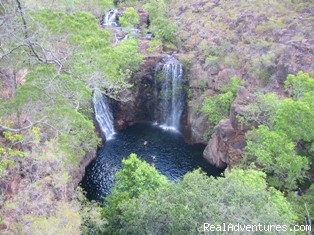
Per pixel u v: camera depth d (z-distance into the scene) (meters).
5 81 29.58
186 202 22.14
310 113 30.61
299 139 32.91
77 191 31.28
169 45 58.47
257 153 31.95
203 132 49.09
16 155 24.95
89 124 32.03
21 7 23.94
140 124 57.03
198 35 57.84
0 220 20.83
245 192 21.69
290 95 40.34
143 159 46.56
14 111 25.44
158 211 22.52
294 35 49.16
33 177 24.70
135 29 62.41
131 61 50.22
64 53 27.39
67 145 30.33
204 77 49.97
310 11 53.56
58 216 22.55
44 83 26.39
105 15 64.75
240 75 48.59
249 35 53.16
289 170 31.19
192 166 44.78
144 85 55.28
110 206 29.41
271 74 46.12
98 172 43.50
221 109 45.88
